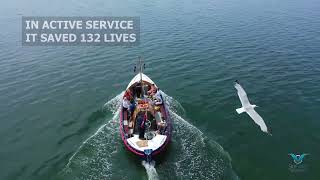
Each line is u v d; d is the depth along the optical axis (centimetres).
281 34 4584
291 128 2458
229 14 5734
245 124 2494
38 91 3086
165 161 2078
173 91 3025
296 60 3672
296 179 1989
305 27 4900
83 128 2503
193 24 5119
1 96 2995
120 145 2245
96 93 3045
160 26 5053
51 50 4147
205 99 2866
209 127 2469
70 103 2872
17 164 2131
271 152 2208
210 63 3631
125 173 1988
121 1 6894
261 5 6469
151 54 3947
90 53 4041
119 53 4016
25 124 2572
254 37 4472
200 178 1959
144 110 2295
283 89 3016
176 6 6394
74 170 2027
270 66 3519
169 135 2184
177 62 3678
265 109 2703
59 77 3381
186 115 2622
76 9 6222
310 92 2955
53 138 2391
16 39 4544
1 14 5916
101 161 2095
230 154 2177
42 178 2005
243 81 3183
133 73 3459
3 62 3759
